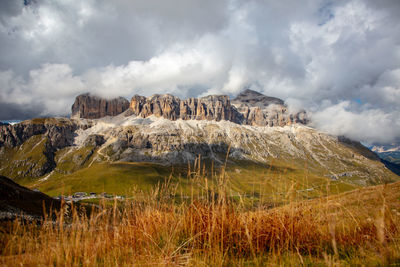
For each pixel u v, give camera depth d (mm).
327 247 6094
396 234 5605
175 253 5910
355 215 6234
